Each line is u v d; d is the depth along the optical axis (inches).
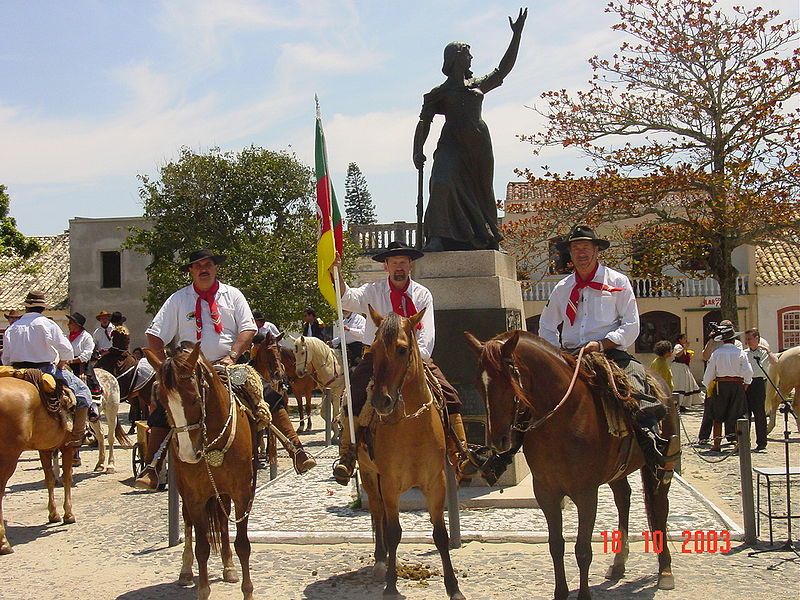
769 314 1244.5
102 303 1437.0
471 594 247.4
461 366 381.7
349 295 291.1
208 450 235.1
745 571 265.6
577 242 256.5
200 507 243.1
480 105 418.9
